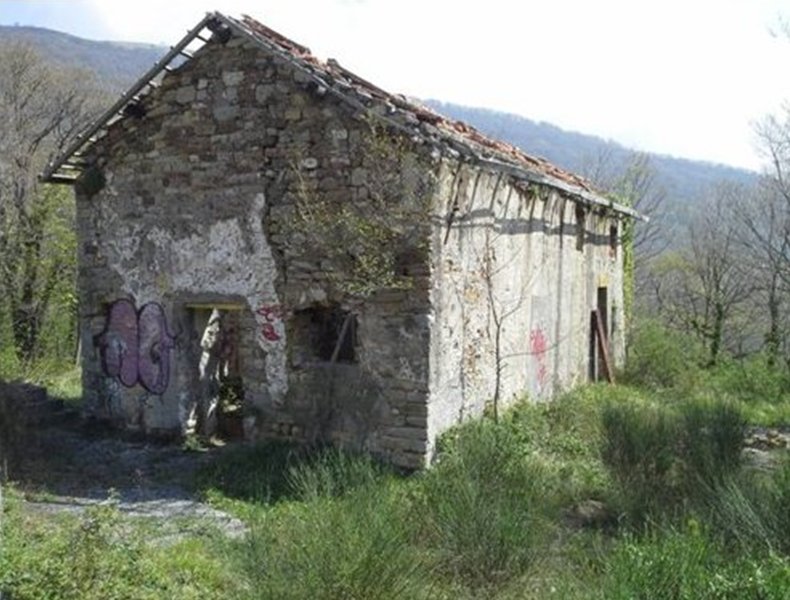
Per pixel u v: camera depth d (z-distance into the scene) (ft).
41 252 70.13
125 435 37.47
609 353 57.00
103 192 38.19
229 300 35.12
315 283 33.19
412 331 31.24
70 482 30.12
